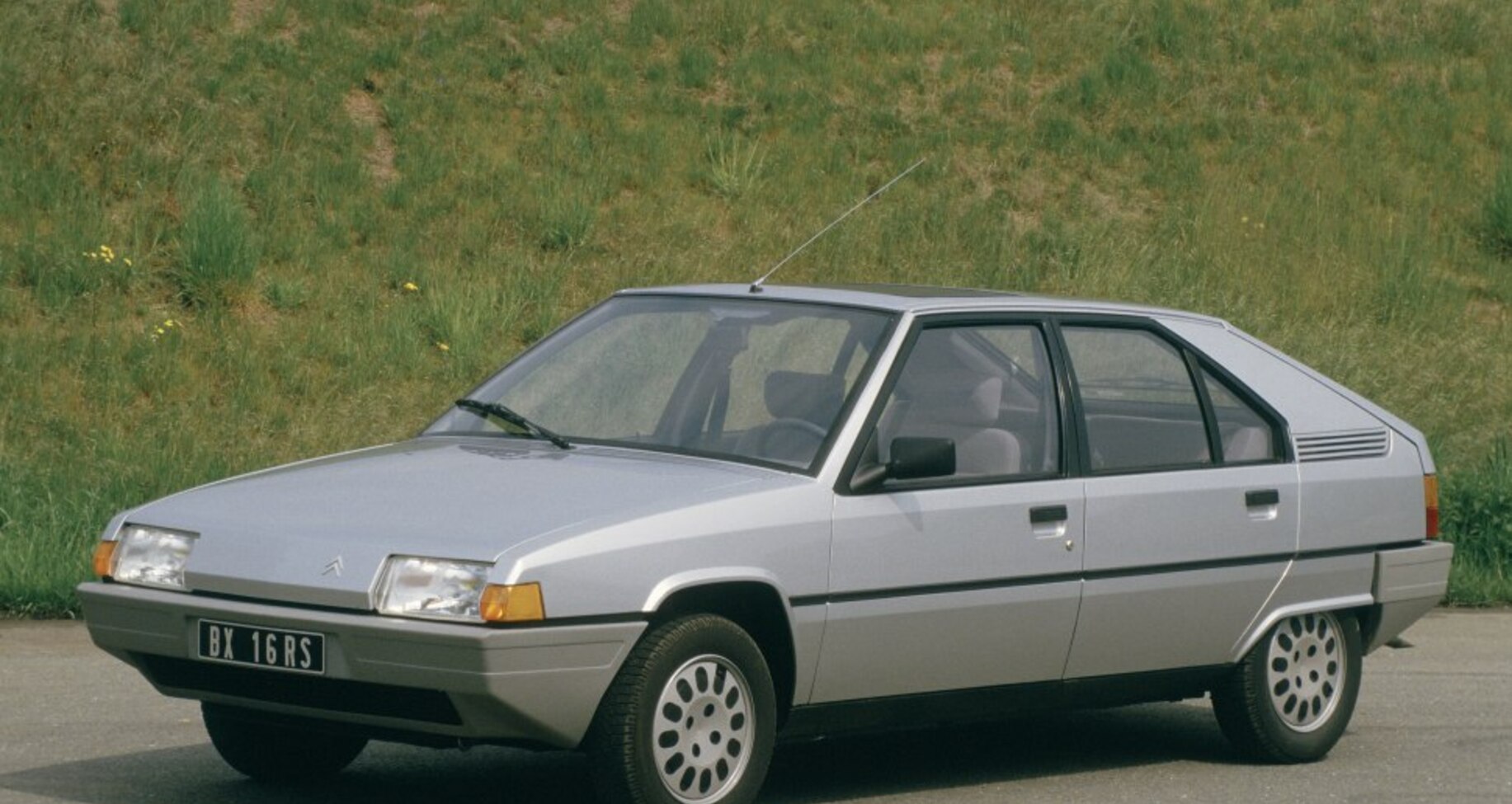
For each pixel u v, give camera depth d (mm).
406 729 5324
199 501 5902
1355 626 7590
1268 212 22109
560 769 6824
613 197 20000
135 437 14531
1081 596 6516
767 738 5707
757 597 5742
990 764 7254
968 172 21906
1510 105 25438
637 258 18984
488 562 5156
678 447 6176
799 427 6078
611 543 5324
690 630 5484
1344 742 7918
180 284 17047
